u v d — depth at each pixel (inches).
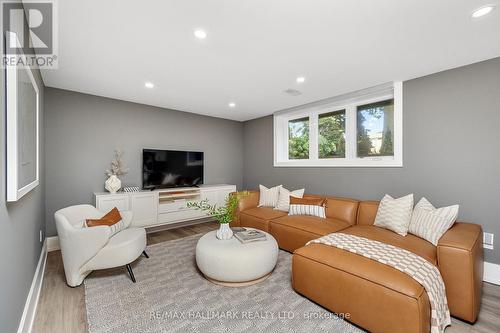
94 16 64.7
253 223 137.0
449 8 61.5
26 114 59.8
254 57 90.0
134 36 75.2
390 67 99.0
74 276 84.0
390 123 127.5
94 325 64.6
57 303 75.0
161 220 150.8
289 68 100.0
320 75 108.0
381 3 59.8
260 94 136.6
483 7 61.0
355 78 111.5
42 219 108.8
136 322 66.1
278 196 156.5
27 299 64.9
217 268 83.1
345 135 144.6
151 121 162.4
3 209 44.2
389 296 58.4
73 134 131.7
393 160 118.2
